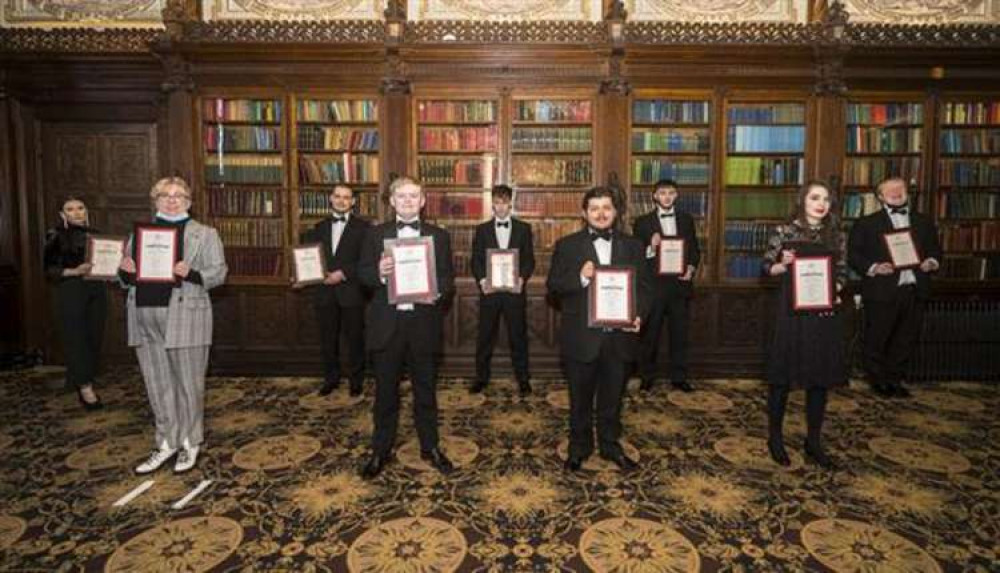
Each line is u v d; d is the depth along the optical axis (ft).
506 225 17.16
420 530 9.70
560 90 18.78
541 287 19.13
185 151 18.76
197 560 8.84
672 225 17.21
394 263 10.82
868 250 16.49
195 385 11.74
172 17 18.20
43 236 20.11
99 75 19.27
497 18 19.38
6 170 19.48
